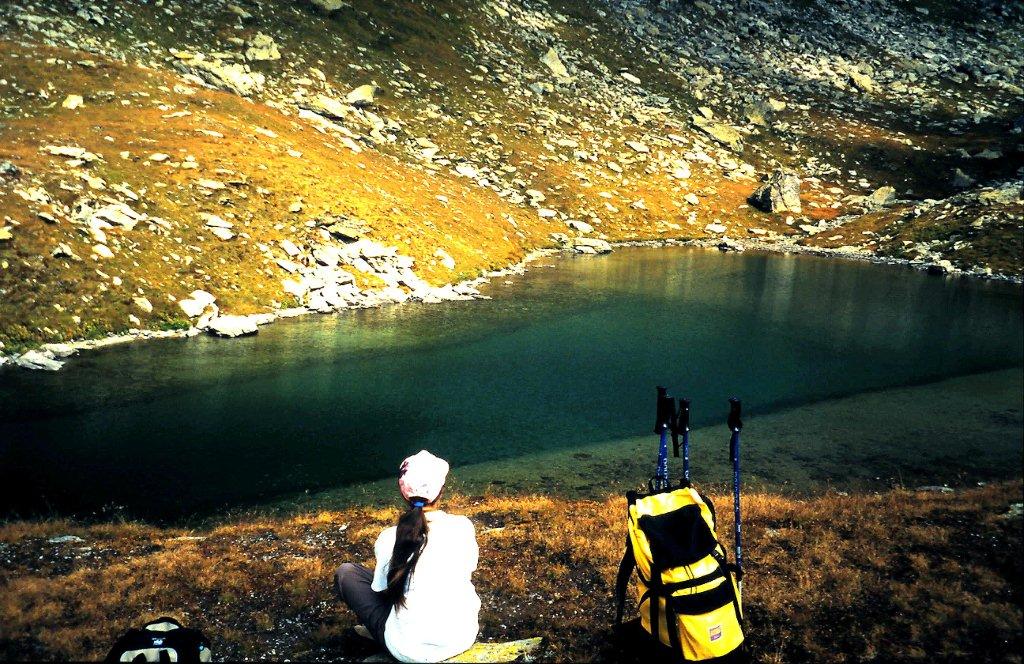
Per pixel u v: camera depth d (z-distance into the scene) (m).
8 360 25.55
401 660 4.84
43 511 15.12
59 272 29.75
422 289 41.31
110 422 20.77
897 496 13.47
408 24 85.69
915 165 88.00
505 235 57.22
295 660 6.31
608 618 7.29
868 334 36.22
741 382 27.48
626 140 84.00
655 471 18.52
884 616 7.29
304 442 19.81
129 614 7.42
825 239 70.62
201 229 36.84
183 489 16.56
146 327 30.19
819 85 107.94
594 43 103.38
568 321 36.97
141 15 63.09
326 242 41.09
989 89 110.38
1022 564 8.72
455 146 70.25
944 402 25.48
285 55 69.06
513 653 5.96
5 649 6.24
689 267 56.34
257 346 29.72
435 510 4.96
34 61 47.38
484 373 27.30
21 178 33.38
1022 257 56.50
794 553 9.45
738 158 88.00
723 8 122.38
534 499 15.29
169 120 45.53
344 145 55.56
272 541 11.30
